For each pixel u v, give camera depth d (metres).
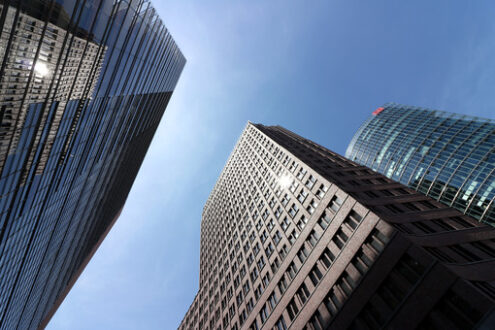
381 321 18.77
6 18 12.41
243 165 76.62
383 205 28.02
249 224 52.56
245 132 89.25
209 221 89.75
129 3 24.73
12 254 25.75
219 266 59.22
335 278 24.33
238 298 42.66
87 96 24.42
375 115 116.25
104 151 39.56
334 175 37.66
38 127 19.23
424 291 16.45
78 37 19.11
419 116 96.12
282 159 51.34
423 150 82.31
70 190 33.84
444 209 27.92
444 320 14.98
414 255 18.36
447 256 19.48
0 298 28.33
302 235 32.81
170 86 58.12
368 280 20.84
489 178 61.62
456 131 78.38
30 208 24.53
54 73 18.11
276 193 46.88
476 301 13.83
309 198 35.59
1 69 13.35
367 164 100.88
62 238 41.69
